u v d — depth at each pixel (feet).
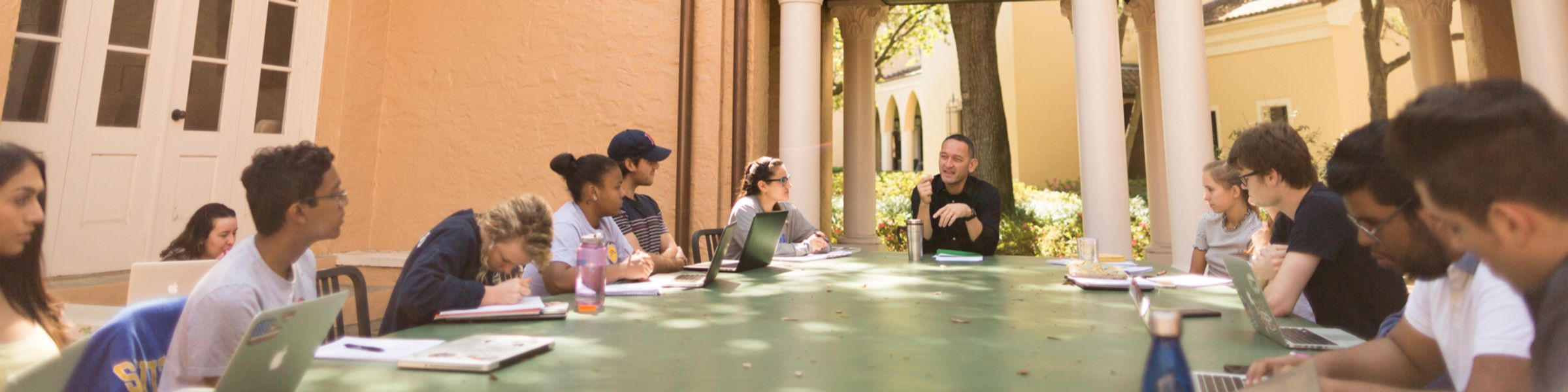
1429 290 4.79
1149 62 25.52
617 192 10.96
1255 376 5.00
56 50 16.19
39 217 5.24
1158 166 25.18
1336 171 4.33
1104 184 17.61
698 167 20.35
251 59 19.45
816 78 19.89
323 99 20.84
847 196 26.17
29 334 5.22
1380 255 4.44
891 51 55.83
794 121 19.60
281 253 6.23
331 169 6.30
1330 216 7.88
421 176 22.18
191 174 18.35
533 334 6.73
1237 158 8.77
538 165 21.54
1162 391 3.03
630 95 21.11
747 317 7.72
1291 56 54.44
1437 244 4.06
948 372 5.34
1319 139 52.60
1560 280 3.14
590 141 21.26
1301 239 8.00
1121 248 17.56
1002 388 4.89
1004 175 39.55
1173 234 16.52
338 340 6.17
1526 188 2.92
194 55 18.47
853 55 26.30
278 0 20.01
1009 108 61.05
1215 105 58.39
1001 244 34.76
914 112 79.46
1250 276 6.37
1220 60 58.18
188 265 7.51
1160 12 16.93
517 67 21.88
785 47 19.80
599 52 21.39
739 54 20.26
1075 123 61.36
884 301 8.95
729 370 5.39
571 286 9.82
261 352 4.08
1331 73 52.49
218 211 12.04
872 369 5.42
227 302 5.64
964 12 39.83
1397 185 4.04
